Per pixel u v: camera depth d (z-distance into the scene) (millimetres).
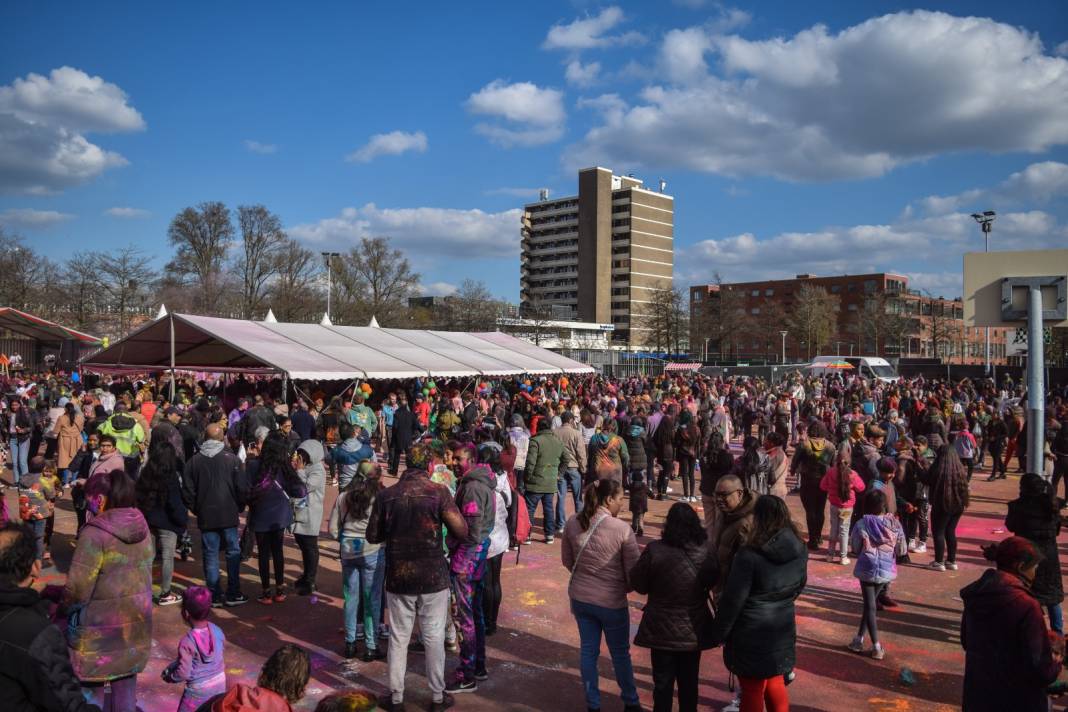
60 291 48969
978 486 15359
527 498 9977
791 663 3977
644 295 121875
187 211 56000
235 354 26562
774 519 3979
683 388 21750
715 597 4918
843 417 17172
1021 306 5707
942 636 6508
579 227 124188
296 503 7340
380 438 19031
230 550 7082
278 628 6496
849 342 100188
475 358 28562
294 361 19859
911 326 80562
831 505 9172
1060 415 16031
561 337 87812
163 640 6219
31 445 15375
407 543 4855
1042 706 3387
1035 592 4906
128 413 10562
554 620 6852
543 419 10094
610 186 123750
